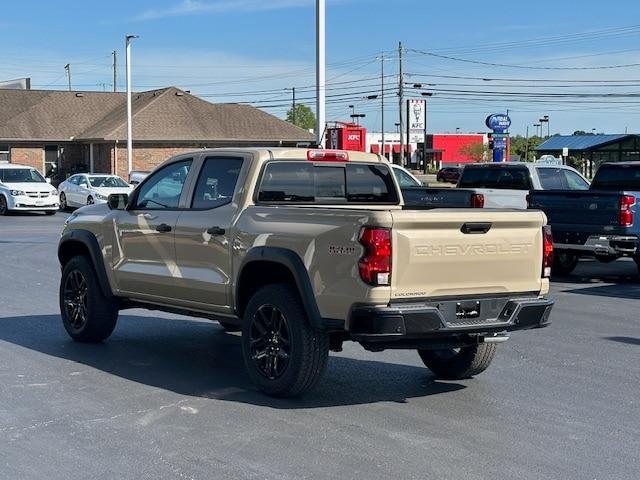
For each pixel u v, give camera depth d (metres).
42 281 14.43
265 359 7.22
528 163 17.45
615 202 14.27
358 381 7.91
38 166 51.88
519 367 8.58
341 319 6.57
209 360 8.70
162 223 8.21
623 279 15.97
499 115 35.00
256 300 7.23
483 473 5.43
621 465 5.64
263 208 7.30
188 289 7.99
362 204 8.49
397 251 6.39
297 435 6.19
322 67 21.48
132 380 7.82
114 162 48.81
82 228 9.32
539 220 7.16
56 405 6.95
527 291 7.18
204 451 5.82
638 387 7.80
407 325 6.40
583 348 9.55
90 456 5.71
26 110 52.75
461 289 6.76
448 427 6.45
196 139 49.94
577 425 6.56
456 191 14.99
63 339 9.68
